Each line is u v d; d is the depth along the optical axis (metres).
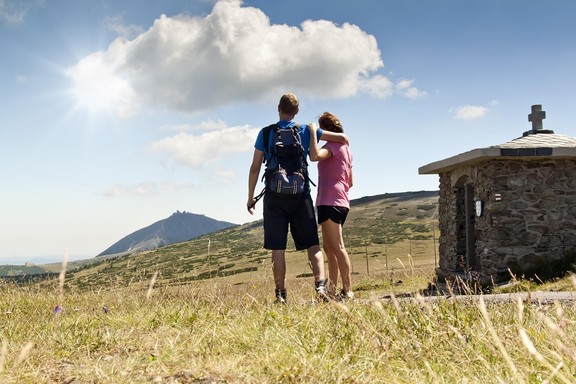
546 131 14.75
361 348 3.32
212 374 2.79
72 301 7.73
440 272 15.45
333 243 6.32
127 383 2.69
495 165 13.27
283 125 6.13
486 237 13.55
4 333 4.29
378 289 14.00
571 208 13.21
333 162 6.40
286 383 2.67
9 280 9.44
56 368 3.05
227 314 4.81
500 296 6.39
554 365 2.57
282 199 5.96
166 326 4.52
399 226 96.12
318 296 5.16
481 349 3.31
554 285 10.70
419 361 3.14
